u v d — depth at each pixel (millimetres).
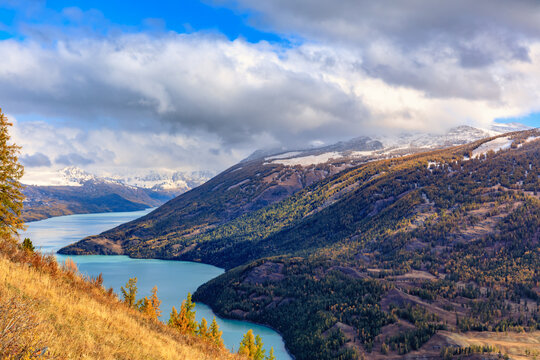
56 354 13086
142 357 17891
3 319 12398
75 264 30469
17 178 38906
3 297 15727
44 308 17859
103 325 19812
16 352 11344
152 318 29062
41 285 21469
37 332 13789
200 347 27188
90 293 26500
